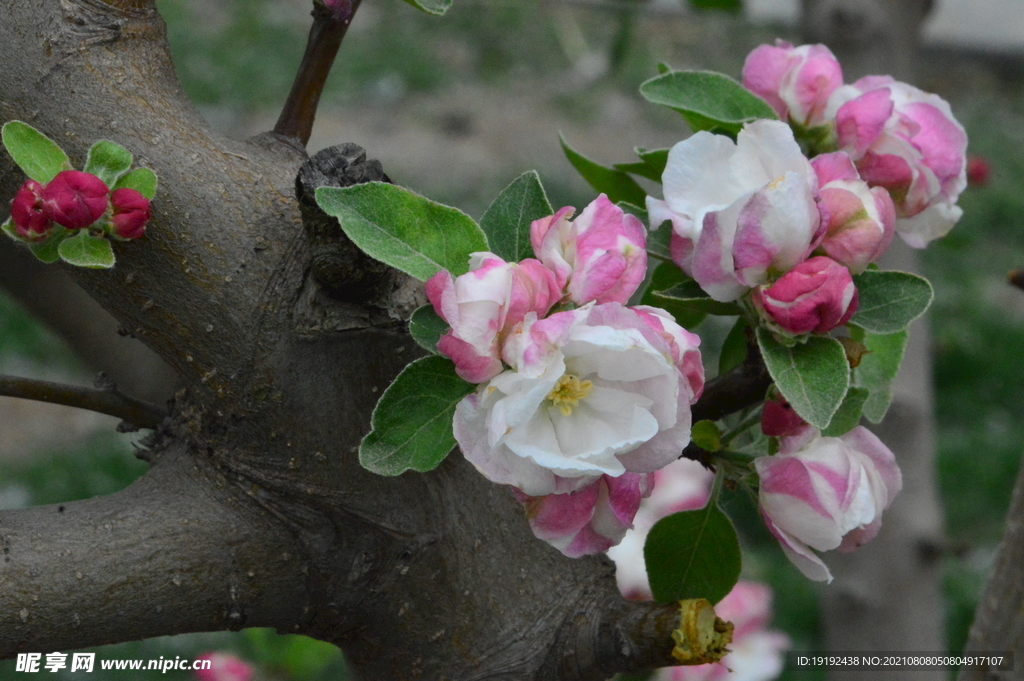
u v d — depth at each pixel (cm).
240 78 540
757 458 79
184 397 81
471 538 81
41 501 323
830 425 79
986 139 557
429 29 625
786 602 287
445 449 76
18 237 77
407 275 80
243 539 80
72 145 79
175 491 80
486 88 573
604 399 75
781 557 300
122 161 78
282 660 188
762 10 347
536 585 82
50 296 92
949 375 393
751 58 84
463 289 75
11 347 383
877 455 80
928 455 111
